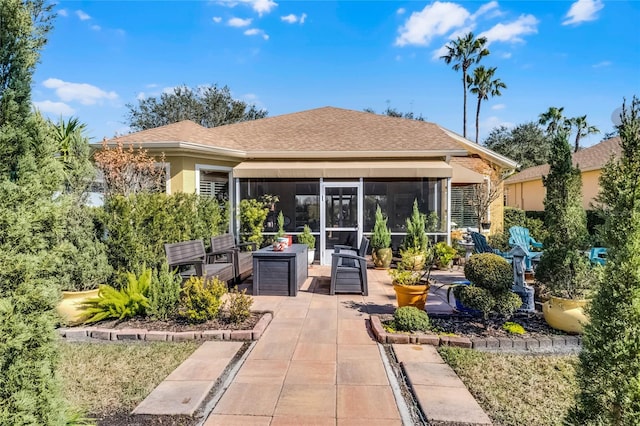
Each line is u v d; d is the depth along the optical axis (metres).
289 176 16.73
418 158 18.34
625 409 3.59
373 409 5.22
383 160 18.27
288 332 8.33
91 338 8.09
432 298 11.16
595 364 4.04
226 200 17.72
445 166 16.72
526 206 35.75
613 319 3.93
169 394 5.64
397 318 8.23
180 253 10.91
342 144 19.00
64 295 8.60
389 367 6.66
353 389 5.78
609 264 4.09
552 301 8.47
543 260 9.01
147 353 7.23
